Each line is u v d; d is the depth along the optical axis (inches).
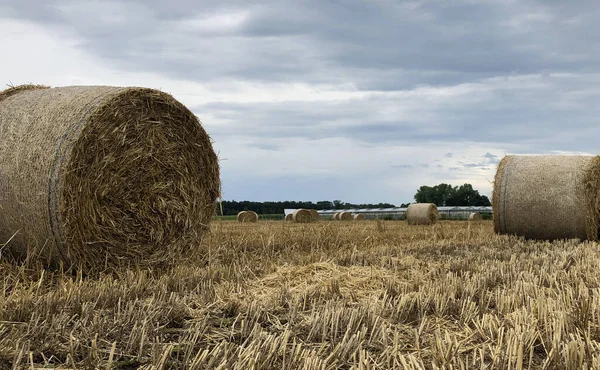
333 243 394.3
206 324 158.4
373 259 296.2
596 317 161.2
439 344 131.4
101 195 261.1
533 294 189.6
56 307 172.9
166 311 166.2
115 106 264.1
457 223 960.3
